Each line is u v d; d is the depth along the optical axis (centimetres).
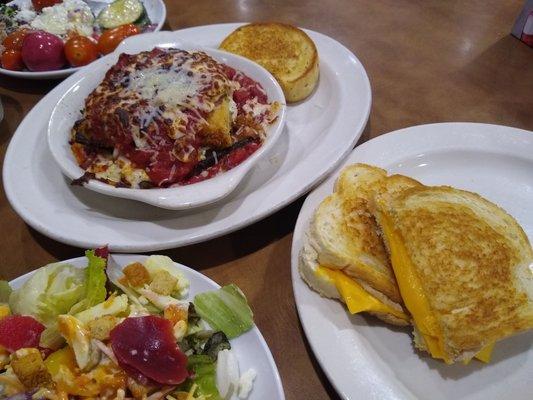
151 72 42
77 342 28
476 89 51
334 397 30
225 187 36
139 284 32
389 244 33
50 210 38
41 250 39
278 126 41
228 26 57
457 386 29
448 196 36
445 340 29
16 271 38
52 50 55
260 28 54
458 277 31
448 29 59
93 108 41
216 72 43
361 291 32
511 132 42
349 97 47
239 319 31
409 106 50
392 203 34
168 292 32
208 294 32
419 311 30
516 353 31
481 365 30
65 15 63
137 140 38
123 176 39
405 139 42
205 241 38
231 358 29
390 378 29
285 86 48
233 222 36
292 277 34
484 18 60
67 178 43
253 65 46
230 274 37
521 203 39
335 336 31
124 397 27
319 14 63
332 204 36
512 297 31
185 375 28
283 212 41
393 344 31
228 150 41
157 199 35
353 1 65
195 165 40
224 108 41
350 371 29
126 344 28
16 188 40
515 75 52
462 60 54
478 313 30
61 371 28
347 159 41
